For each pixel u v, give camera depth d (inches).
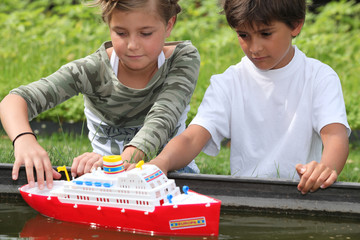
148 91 103.0
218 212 69.3
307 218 80.5
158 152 107.0
